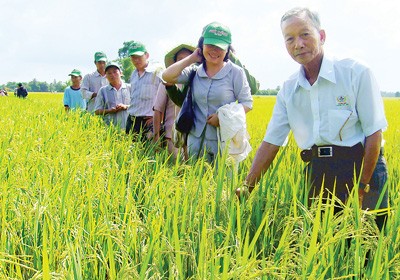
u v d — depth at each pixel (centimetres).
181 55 629
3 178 421
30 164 473
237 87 556
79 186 407
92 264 278
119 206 375
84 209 347
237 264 246
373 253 279
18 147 542
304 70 360
